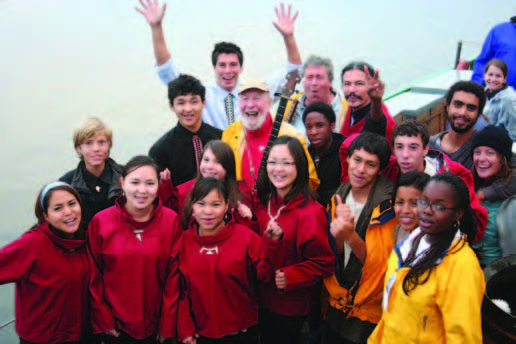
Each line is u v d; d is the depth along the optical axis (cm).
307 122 343
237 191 306
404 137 286
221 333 279
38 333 277
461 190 214
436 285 214
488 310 235
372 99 344
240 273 278
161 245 283
